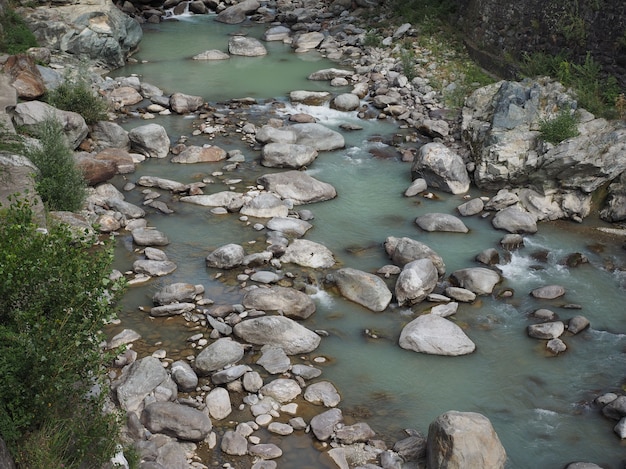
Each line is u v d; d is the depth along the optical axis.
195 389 9.61
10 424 6.63
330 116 19.02
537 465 8.82
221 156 16.36
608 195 15.02
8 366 6.73
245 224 13.80
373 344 10.85
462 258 13.19
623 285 12.62
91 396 7.43
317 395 9.62
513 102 16.58
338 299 11.84
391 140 17.70
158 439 8.63
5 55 18.30
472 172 16.14
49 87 17.52
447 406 9.72
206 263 12.45
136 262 12.13
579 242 14.00
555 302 12.07
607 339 11.24
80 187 13.46
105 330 10.66
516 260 13.27
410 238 13.59
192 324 10.88
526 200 15.09
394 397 9.82
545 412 9.73
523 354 10.82
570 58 18.45
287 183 14.95
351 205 14.86
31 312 6.90
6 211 7.93
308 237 13.58
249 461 8.52
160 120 18.27
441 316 11.50
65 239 7.43
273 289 11.41
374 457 8.74
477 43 22.48
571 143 14.95
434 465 8.37
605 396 9.86
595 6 17.58
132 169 15.64
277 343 10.46
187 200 14.52
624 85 16.88
